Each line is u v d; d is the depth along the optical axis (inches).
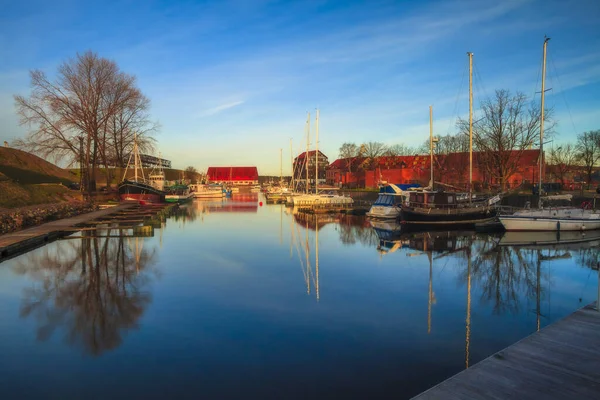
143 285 542.6
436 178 2564.0
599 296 330.3
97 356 323.9
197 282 560.1
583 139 2598.4
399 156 3772.1
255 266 669.9
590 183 2561.5
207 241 938.1
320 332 377.4
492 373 231.1
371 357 323.9
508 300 486.9
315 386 278.5
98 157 1934.1
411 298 493.4
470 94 1320.1
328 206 2021.4
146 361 315.6
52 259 711.7
